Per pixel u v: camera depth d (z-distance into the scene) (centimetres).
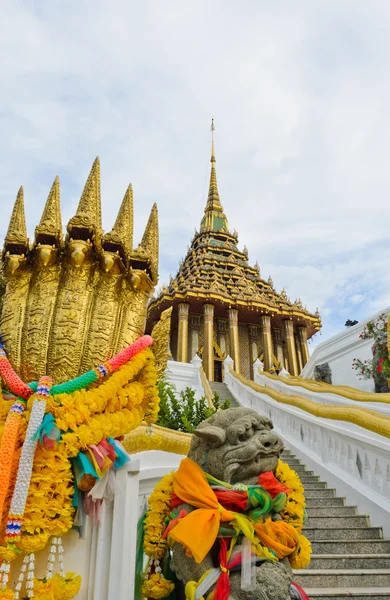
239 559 227
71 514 248
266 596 214
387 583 486
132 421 281
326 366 1705
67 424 243
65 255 295
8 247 297
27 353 276
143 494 328
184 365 1783
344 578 485
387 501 593
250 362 3284
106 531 250
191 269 3616
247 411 280
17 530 211
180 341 2925
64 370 275
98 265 304
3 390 271
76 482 248
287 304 3391
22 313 288
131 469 263
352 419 695
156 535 269
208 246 3941
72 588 229
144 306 327
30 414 239
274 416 1125
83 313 290
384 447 592
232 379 1853
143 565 310
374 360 1393
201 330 3195
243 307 3161
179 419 659
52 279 292
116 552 241
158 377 354
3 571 211
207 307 3044
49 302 287
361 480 666
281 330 3500
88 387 273
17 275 295
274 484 255
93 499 244
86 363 285
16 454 239
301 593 232
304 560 273
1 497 215
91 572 244
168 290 3150
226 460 254
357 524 610
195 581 226
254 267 3897
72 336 281
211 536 219
